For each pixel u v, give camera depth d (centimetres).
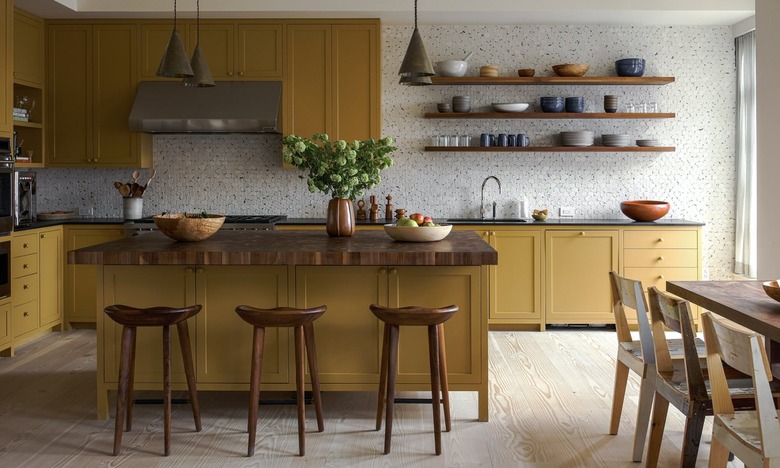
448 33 655
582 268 606
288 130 627
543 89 657
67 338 585
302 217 667
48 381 462
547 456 339
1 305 513
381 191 666
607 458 336
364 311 386
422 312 331
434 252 360
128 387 358
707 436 367
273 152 664
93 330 616
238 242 409
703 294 312
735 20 631
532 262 607
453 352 386
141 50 626
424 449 348
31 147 629
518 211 662
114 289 387
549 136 660
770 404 216
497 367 498
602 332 609
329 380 388
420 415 399
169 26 625
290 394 437
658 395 312
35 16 615
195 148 666
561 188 664
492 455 340
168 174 668
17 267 537
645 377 325
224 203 668
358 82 625
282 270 386
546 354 534
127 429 374
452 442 357
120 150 632
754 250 622
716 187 659
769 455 215
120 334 387
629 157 661
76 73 629
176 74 421
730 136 656
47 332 607
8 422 386
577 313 607
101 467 326
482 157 664
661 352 310
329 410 408
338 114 626
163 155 666
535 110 657
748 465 226
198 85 464
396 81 659
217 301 387
